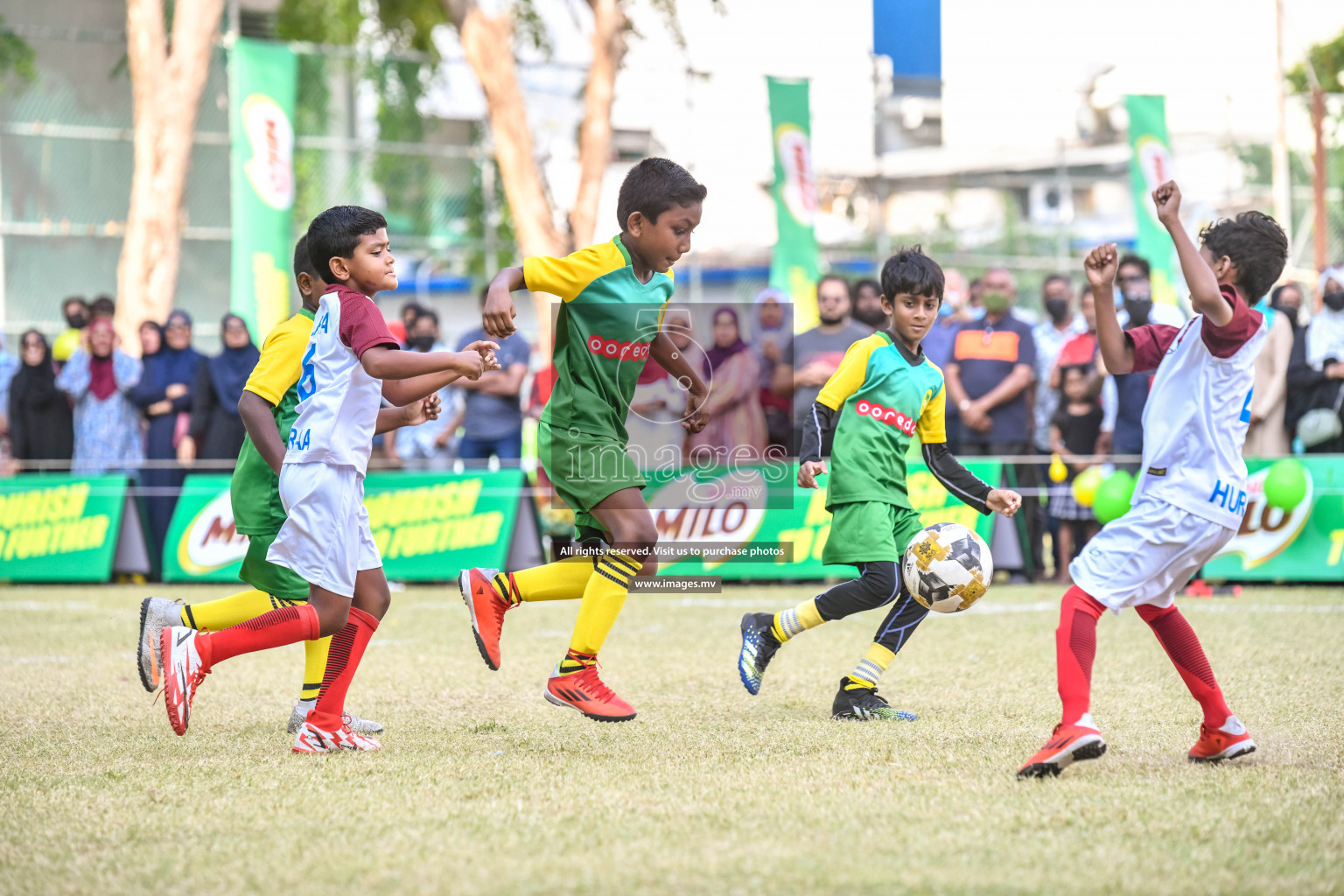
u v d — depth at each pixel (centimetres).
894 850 945
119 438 3734
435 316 3472
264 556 1504
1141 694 1689
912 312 1641
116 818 1069
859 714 1549
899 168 5097
